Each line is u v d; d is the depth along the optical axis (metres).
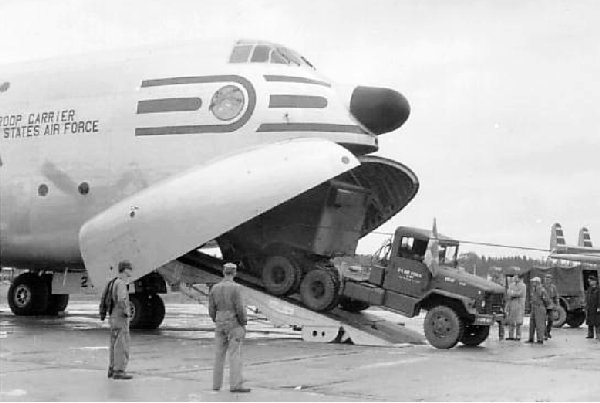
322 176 16.55
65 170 19.73
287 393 9.73
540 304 18.45
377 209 21.16
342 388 10.23
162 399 9.05
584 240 37.03
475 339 17.22
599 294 20.20
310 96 18.11
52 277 24.06
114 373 10.73
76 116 19.78
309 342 17.08
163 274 19.08
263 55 18.89
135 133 18.92
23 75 21.38
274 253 19.00
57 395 9.22
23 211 20.41
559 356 15.04
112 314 10.78
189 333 19.19
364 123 18.42
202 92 18.47
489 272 20.97
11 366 12.07
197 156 18.23
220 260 19.70
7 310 28.30
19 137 20.55
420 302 16.66
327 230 18.47
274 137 17.83
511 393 9.93
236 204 16.88
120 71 19.75
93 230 18.56
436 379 11.22
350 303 18.67
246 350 15.22
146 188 18.61
